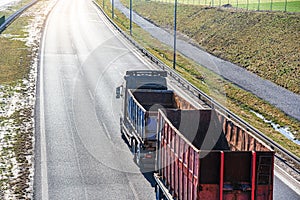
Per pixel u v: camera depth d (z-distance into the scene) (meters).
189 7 103.94
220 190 17.84
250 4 99.44
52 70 52.44
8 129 33.47
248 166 18.14
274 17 78.38
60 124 34.66
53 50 64.44
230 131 22.94
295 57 60.94
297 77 54.12
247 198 18.17
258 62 62.22
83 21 94.00
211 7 97.38
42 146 30.25
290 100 46.59
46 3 125.88
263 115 41.50
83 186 24.83
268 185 18.22
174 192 20.77
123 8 116.56
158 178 23.06
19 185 24.67
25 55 60.53
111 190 24.41
